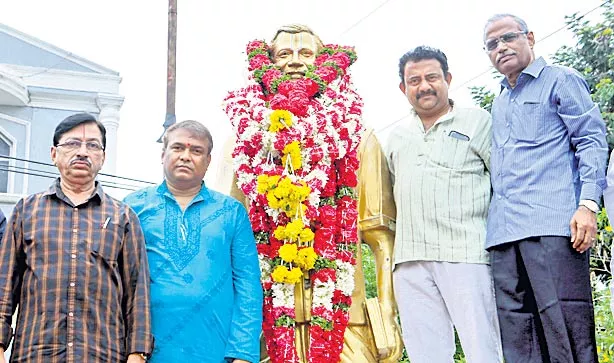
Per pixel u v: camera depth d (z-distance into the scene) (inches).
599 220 256.1
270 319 186.4
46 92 581.6
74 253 150.1
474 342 174.6
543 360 168.7
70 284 147.9
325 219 191.8
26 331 146.2
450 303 179.9
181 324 161.6
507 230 171.9
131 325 154.3
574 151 173.3
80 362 144.9
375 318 196.4
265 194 188.7
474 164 184.5
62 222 152.7
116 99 592.1
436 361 181.8
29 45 589.3
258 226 191.2
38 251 149.7
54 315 146.3
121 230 156.6
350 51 212.8
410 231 185.3
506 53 178.4
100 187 161.8
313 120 192.9
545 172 171.0
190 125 175.3
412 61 190.4
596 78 406.0
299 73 206.8
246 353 164.7
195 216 171.8
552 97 173.9
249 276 173.0
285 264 188.1
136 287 156.4
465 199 181.8
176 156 171.6
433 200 183.0
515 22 179.9
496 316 179.0
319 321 185.8
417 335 183.6
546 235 167.0
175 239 167.9
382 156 205.0
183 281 163.9
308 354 187.9
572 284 164.7
